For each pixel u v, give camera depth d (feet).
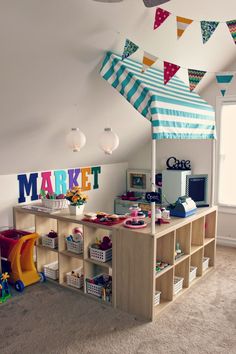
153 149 7.56
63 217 8.99
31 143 9.46
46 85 7.75
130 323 7.61
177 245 9.23
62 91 8.23
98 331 7.28
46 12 6.11
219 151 12.93
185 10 7.97
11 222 10.43
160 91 8.09
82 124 10.01
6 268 9.46
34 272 9.55
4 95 7.34
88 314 7.98
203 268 10.32
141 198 13.99
